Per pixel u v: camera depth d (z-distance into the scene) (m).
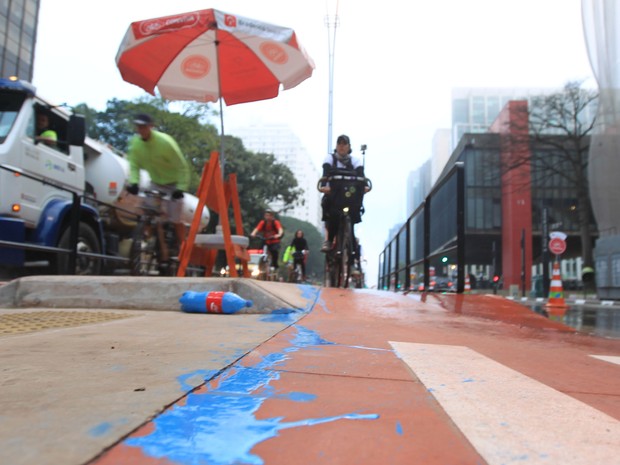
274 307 4.27
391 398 1.63
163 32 6.04
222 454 1.09
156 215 8.25
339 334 3.11
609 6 12.49
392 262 15.32
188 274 10.69
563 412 1.54
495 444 1.23
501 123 47.06
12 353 2.25
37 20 35.62
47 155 7.17
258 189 38.78
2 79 6.72
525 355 2.70
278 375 1.90
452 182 7.15
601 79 13.18
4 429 1.19
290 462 1.07
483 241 49.75
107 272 8.68
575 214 41.41
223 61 7.18
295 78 7.21
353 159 7.21
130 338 2.75
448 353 2.55
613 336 3.97
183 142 28.31
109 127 32.41
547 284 24.92
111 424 1.23
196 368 1.93
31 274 7.03
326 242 7.64
